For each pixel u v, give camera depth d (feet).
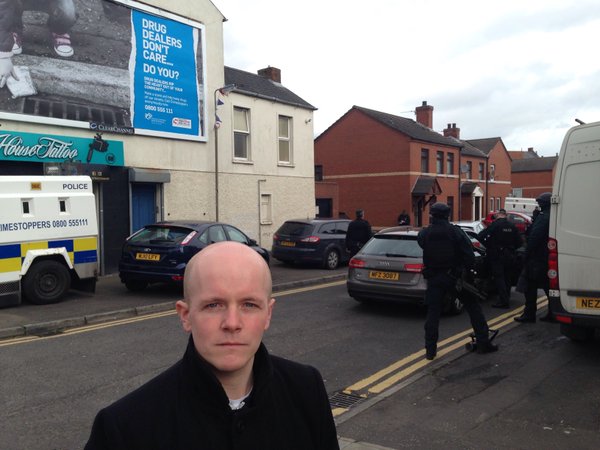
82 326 26.12
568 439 13.03
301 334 24.38
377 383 17.61
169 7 47.21
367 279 29.04
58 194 30.68
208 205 51.37
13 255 28.55
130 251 33.45
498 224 30.71
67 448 12.80
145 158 45.16
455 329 25.48
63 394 16.39
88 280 32.68
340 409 15.29
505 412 14.83
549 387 16.87
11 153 35.65
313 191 66.59
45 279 30.04
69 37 39.52
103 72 41.81
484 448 12.59
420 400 15.84
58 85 38.88
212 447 4.49
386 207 111.04
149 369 18.93
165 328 25.45
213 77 51.88
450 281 20.04
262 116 58.54
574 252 18.94
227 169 53.93
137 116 44.37
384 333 24.62
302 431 5.05
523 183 204.95
